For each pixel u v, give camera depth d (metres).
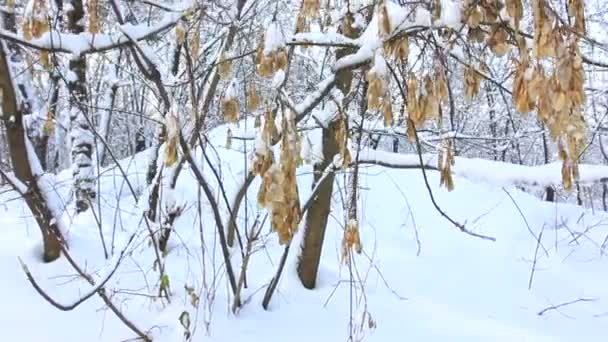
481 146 7.98
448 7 2.44
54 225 4.77
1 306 4.28
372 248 6.12
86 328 4.14
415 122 2.41
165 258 4.98
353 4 4.16
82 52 3.63
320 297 4.93
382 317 4.80
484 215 6.97
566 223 7.26
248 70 4.41
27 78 7.53
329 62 5.74
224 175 6.52
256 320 4.45
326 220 4.97
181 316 3.87
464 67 2.89
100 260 5.01
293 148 2.38
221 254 5.21
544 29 1.92
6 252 5.00
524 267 6.27
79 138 6.17
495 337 4.74
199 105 4.37
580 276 6.21
